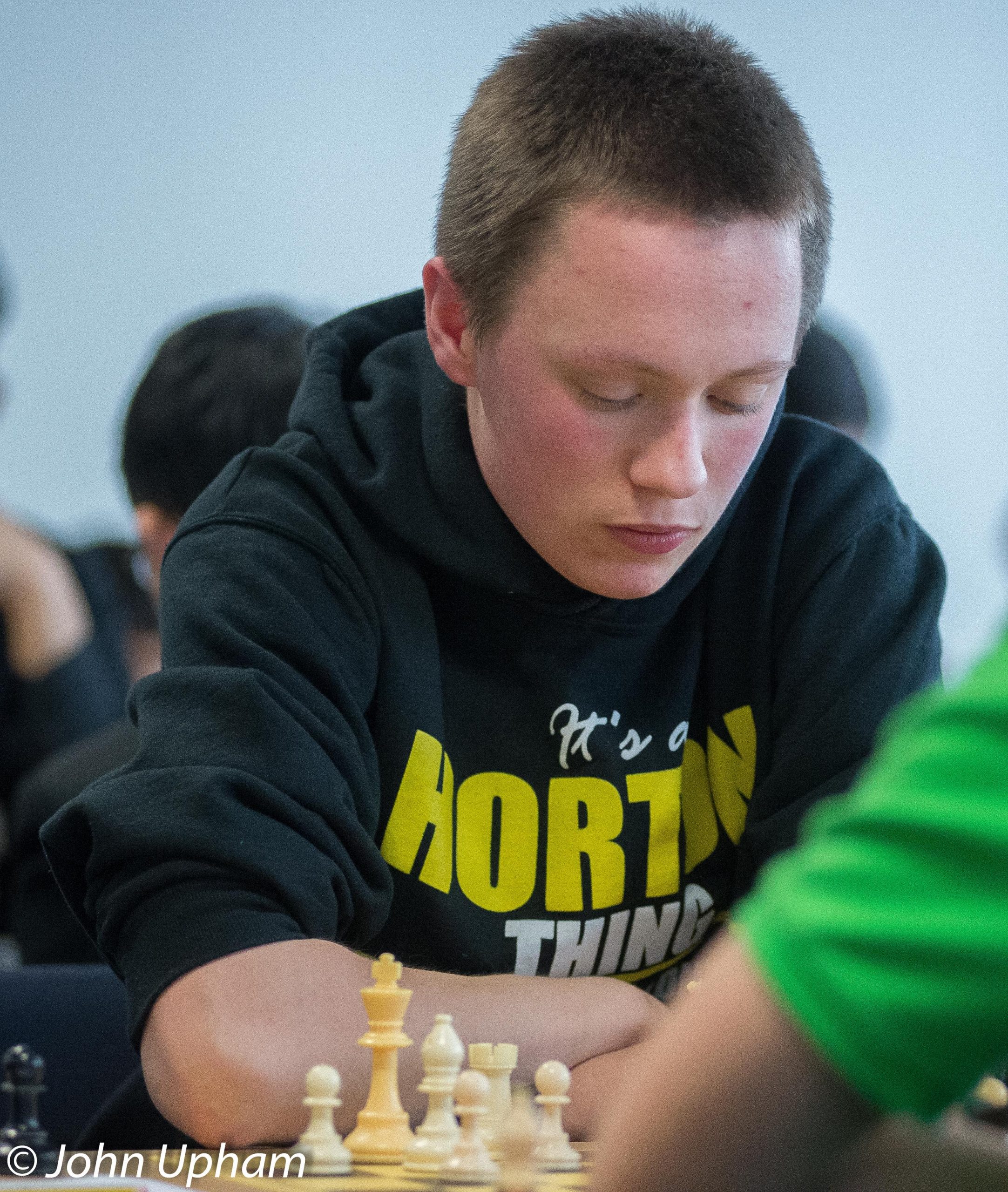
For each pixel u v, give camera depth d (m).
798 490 3.62
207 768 2.82
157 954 2.68
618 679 3.48
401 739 3.28
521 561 3.29
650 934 3.51
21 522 8.38
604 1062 2.87
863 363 7.48
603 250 2.70
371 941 3.22
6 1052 4.03
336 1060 2.61
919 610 3.54
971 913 1.16
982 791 1.17
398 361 3.62
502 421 2.96
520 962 3.37
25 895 5.43
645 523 2.86
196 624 3.10
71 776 5.43
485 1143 2.45
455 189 3.04
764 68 3.21
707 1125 1.30
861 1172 1.79
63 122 8.88
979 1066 1.21
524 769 3.42
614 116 2.76
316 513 3.33
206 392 5.03
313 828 2.87
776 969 1.24
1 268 8.69
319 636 3.13
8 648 7.68
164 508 5.16
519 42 3.26
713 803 3.61
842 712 3.37
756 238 2.72
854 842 1.23
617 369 2.73
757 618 3.56
